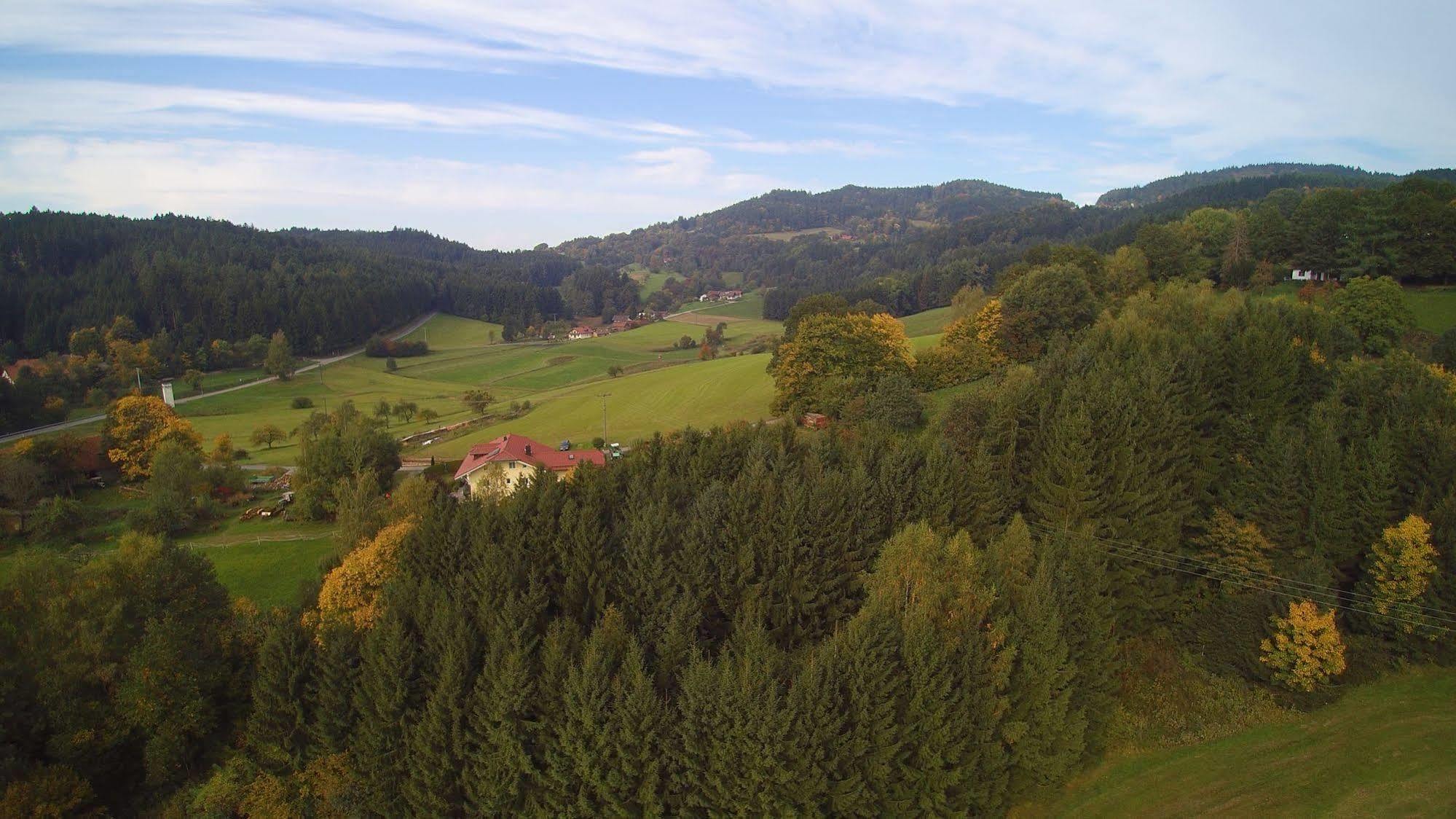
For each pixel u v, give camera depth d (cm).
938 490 5050
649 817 3406
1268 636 4544
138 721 3706
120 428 9744
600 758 3456
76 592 3981
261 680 3762
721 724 3444
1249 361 5881
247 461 11575
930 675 3606
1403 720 4209
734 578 4606
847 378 9212
